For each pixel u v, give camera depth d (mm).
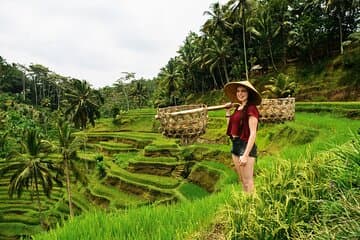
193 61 71438
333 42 56031
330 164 4273
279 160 4719
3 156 60469
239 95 5227
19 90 137250
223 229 4539
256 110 5094
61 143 36594
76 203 40688
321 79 51969
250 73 65750
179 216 5574
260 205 3838
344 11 53438
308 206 3758
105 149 60875
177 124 7051
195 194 32219
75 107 69812
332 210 3428
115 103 110375
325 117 35031
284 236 3562
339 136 12445
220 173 31672
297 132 26875
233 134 5195
